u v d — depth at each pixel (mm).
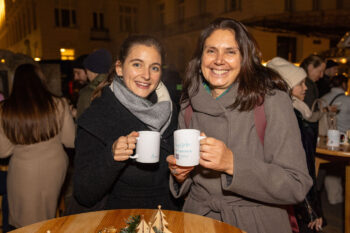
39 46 18328
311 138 1915
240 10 12352
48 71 5773
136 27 20359
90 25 19234
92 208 1533
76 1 18766
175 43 16562
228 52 1305
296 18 10039
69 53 18812
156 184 1580
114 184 1570
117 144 1228
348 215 2834
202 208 1409
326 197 4203
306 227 1874
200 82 1458
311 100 3676
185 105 1562
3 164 2824
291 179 1168
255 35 11828
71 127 2432
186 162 1164
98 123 1487
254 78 1297
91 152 1470
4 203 2605
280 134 1215
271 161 1267
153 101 1700
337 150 2713
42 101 2236
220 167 1152
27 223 2252
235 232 1139
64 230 1153
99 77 3000
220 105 1328
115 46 19828
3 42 28844
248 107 1273
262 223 1303
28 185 2225
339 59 7465
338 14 9625
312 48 13227
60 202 2943
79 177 1407
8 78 4906
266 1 11938
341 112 3559
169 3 17406
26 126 2160
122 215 1285
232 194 1323
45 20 17812
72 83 5711
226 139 1336
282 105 1250
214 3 13852
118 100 1556
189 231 1148
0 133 2193
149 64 1467
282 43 12727
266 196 1186
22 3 20562
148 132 1255
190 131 1154
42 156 2270
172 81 4789
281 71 2666
